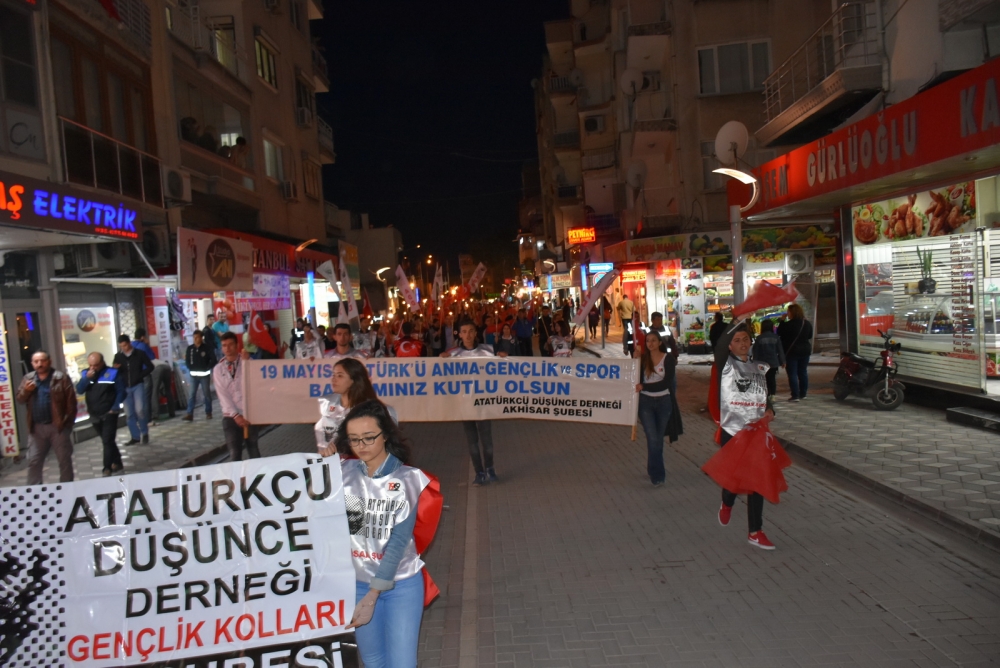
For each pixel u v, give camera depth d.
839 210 14.38
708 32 24.42
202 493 3.69
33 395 9.02
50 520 3.62
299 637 3.66
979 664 4.26
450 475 9.84
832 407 12.58
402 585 3.54
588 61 41.34
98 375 10.65
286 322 25.61
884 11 13.05
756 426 6.33
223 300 18.05
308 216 29.77
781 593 5.39
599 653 4.62
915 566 5.79
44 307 12.48
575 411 8.87
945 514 6.72
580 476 9.35
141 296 16.00
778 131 16.77
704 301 23.42
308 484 3.69
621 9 32.69
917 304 12.31
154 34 17.06
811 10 23.81
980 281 10.82
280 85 26.88
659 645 4.68
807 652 4.49
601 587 5.69
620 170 37.78
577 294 40.62
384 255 49.38
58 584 3.61
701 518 7.31
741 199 15.93
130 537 3.65
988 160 9.27
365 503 3.59
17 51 11.48
